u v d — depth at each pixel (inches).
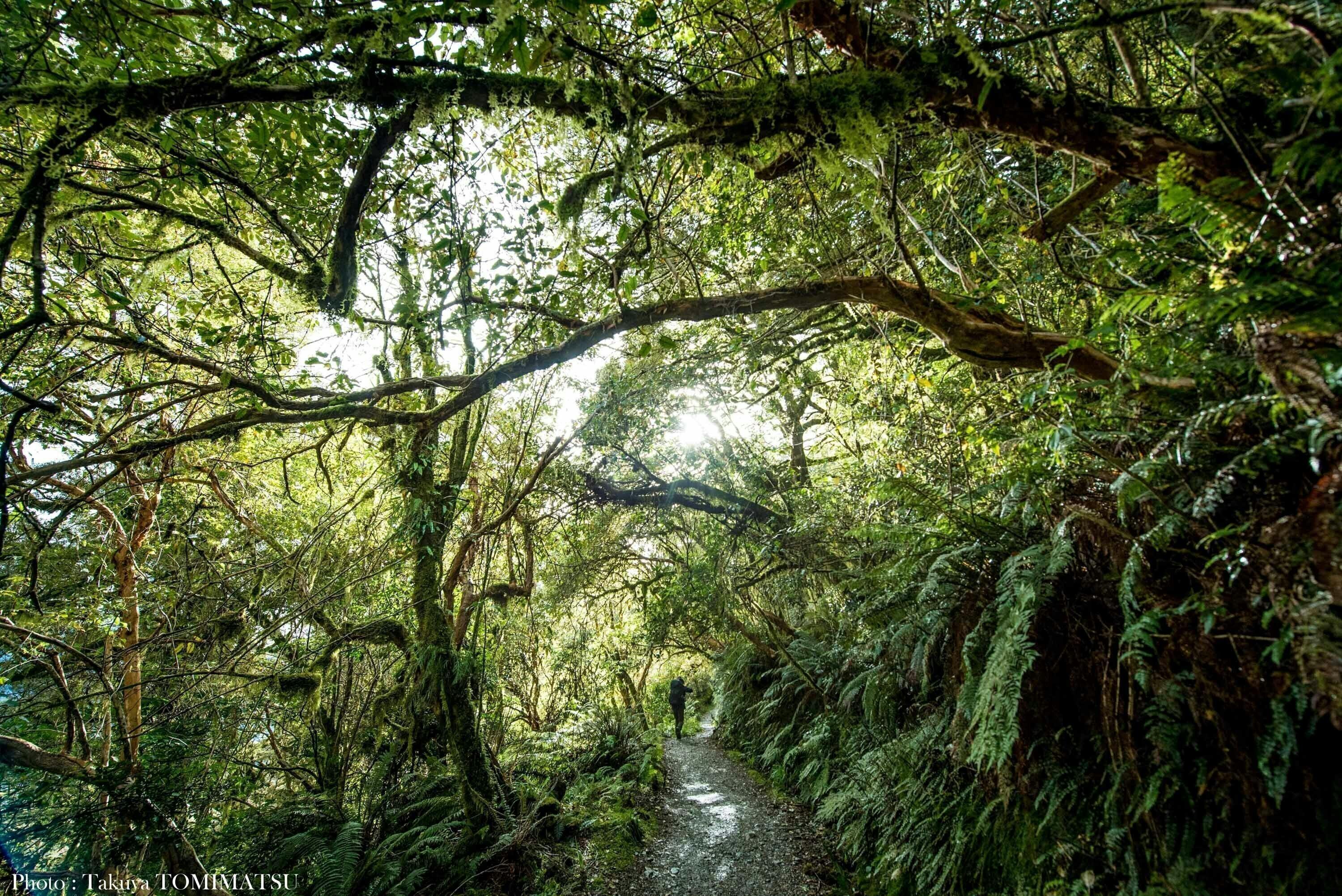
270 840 206.1
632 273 133.6
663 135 105.9
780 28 108.0
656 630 335.3
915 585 128.1
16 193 107.3
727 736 387.5
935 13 86.2
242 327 142.3
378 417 111.8
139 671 185.6
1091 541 91.6
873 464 227.3
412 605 226.8
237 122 112.3
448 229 138.5
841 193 143.9
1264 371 50.8
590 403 229.0
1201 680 74.0
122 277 130.6
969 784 134.6
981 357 102.2
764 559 296.2
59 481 163.6
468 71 76.9
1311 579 54.0
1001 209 141.3
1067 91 72.2
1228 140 65.7
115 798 145.4
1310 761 67.9
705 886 188.7
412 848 193.2
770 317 181.6
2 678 151.8
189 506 244.4
